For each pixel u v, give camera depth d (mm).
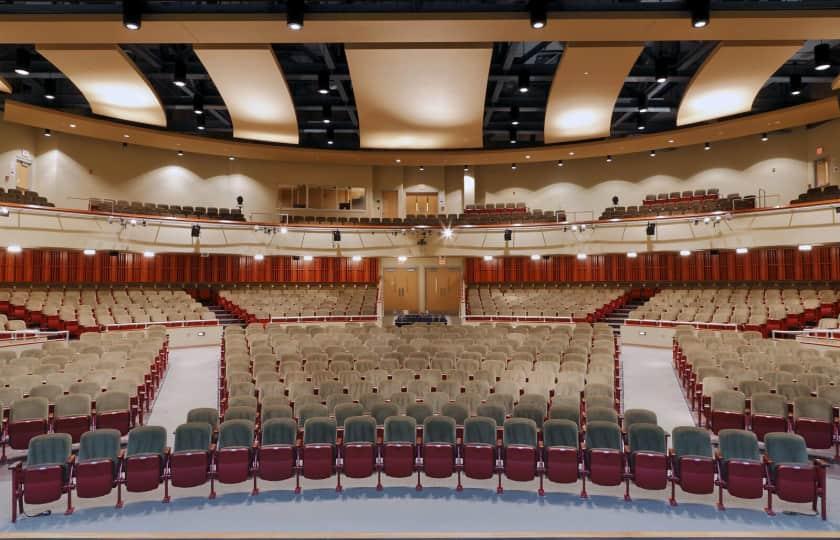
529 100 18328
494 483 6828
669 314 18203
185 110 21109
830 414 7406
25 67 13953
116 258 19938
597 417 7383
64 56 13938
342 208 24703
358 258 23906
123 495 6469
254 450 6676
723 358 11234
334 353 12219
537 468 6617
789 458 6133
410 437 6988
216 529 5637
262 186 23844
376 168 25328
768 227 16922
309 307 21203
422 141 20047
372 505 6203
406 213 25484
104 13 9758
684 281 21047
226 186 23328
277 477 6465
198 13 9758
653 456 6105
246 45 13938
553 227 21250
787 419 7547
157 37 10438
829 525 5664
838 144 18438
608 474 6262
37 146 19328
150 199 21719
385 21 9906
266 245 20609
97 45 13516
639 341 18500
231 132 20500
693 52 14703
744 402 7984
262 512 6031
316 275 23359
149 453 6352
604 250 20328
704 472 5961
